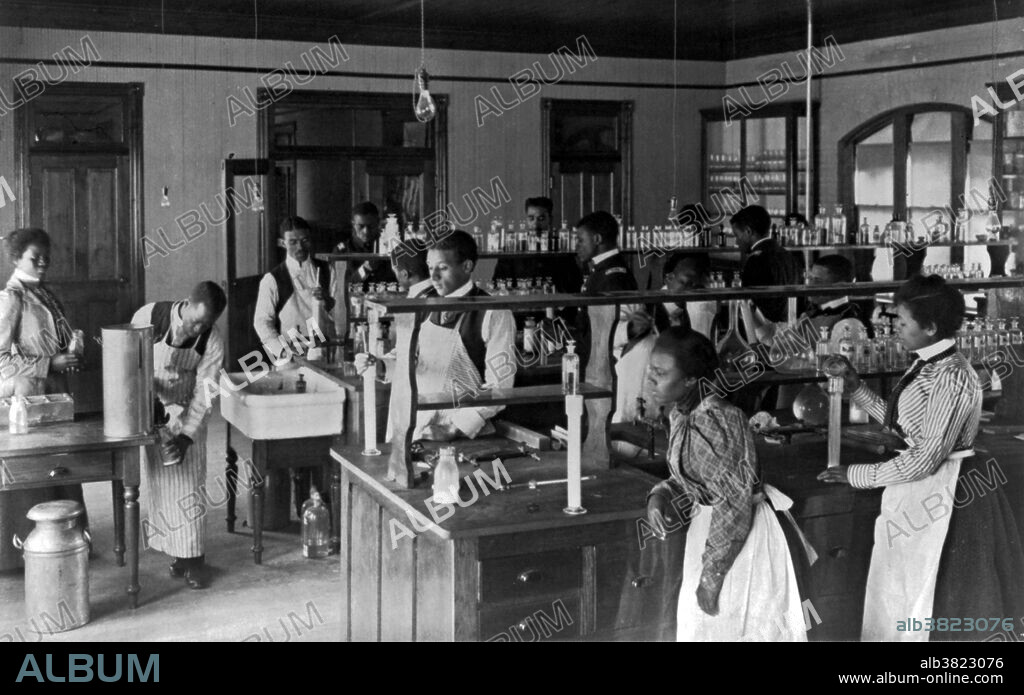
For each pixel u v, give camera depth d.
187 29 9.55
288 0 8.98
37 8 9.04
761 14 9.63
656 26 10.38
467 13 9.57
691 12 9.54
